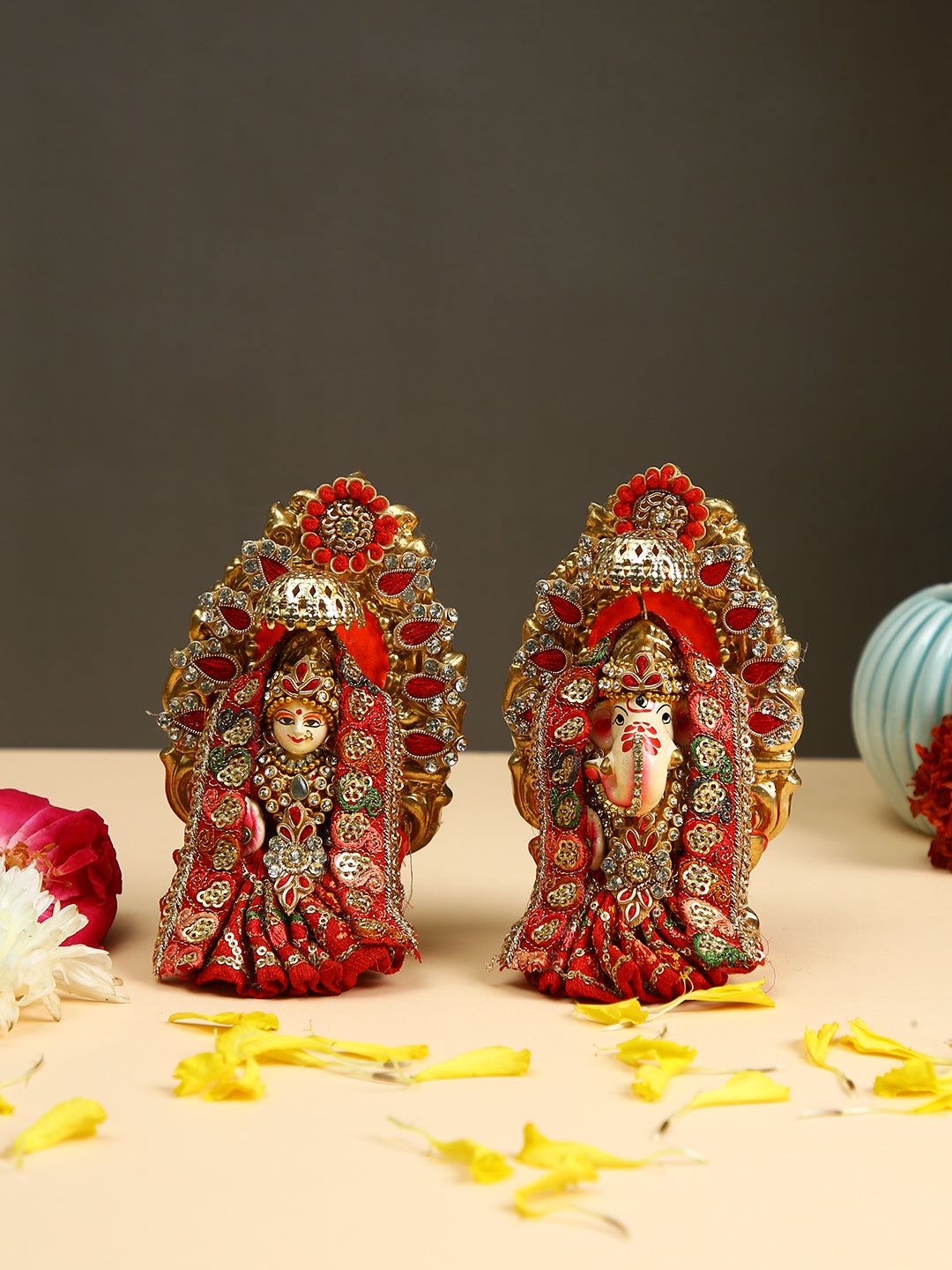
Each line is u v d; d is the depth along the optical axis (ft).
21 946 3.35
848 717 11.62
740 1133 2.76
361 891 3.67
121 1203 2.45
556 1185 2.43
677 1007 3.57
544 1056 3.21
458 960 4.02
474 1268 2.24
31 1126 2.69
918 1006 3.59
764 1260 2.27
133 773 6.94
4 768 7.02
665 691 3.64
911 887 5.00
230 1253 2.28
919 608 6.32
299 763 3.73
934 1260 2.27
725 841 3.67
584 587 3.87
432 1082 3.03
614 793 3.62
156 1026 3.41
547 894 3.73
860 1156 2.65
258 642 3.92
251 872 3.72
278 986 3.59
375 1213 2.42
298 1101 2.93
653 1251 2.29
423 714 3.96
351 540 3.86
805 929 4.38
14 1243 2.31
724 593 3.86
